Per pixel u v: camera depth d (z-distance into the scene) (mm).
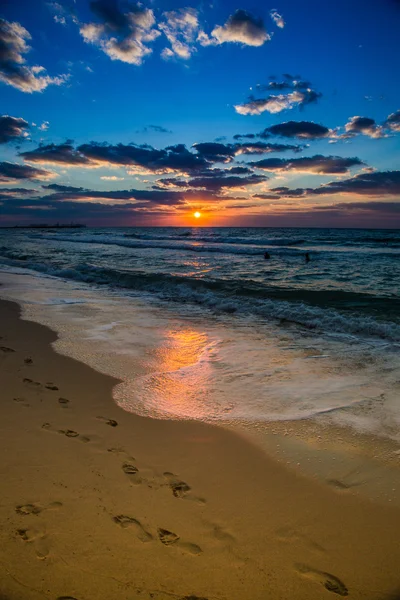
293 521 2252
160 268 16641
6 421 3354
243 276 14367
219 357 5320
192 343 5992
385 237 50719
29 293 10109
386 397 3973
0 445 2963
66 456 2846
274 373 4707
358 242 40125
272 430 3324
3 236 57156
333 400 3922
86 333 6344
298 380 4477
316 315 7652
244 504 2395
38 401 3779
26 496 2373
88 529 2121
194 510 2322
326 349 5723
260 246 33625
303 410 3703
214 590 1794
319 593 1796
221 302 9273
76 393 4008
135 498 2406
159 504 2361
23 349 5402
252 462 2859
